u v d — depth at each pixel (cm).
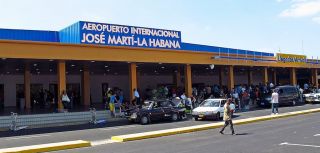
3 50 2262
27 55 2348
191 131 1895
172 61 3123
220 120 2555
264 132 1773
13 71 3528
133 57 2861
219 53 3538
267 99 3641
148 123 2422
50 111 2706
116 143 1533
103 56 2692
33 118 2302
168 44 3183
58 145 1405
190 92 3291
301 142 1422
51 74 4050
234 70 4691
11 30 2770
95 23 2738
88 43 2688
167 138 1658
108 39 2783
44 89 3794
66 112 2483
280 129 1870
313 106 3662
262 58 4066
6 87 3756
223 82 5550
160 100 2550
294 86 3956
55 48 2475
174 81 4419
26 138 1748
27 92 3359
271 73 5606
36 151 1338
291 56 4581
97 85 4328
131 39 2920
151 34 3066
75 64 2986
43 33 2922
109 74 4403
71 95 3334
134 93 2859
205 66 3722
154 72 4397
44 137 1773
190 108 3067
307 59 4894
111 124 2389
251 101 3766
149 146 1420
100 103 4025
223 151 1261
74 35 2742
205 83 5316
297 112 2803
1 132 2042
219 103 2623
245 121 2258
